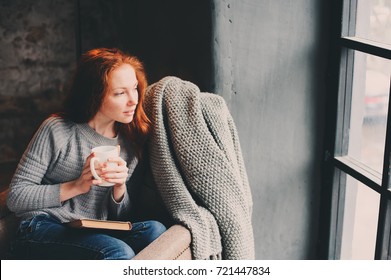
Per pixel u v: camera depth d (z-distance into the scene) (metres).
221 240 2.11
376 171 2.31
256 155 2.51
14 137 3.49
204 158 2.07
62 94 3.50
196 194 2.09
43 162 1.97
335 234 2.64
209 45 2.34
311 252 2.74
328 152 2.54
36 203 1.93
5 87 3.41
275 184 2.57
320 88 2.50
